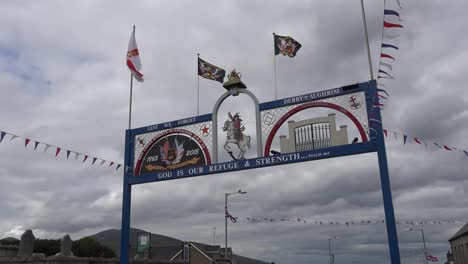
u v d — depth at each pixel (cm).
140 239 3600
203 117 1741
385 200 1352
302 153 1512
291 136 1552
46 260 1892
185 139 1761
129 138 1873
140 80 1988
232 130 1669
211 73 1811
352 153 1441
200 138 1730
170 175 1744
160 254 5297
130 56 1988
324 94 1531
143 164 1823
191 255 5103
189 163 1725
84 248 5122
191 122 1762
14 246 2350
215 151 1683
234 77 1700
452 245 6538
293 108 1577
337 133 1484
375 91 1459
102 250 5416
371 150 1419
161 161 1784
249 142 1630
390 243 1305
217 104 1720
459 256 6044
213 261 3900
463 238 5634
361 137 1446
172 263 3275
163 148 1794
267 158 1570
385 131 1441
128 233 1762
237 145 1645
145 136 1847
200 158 1711
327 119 1510
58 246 4450
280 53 1692
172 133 1794
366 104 1465
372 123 1438
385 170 1379
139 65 1992
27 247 2038
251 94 1655
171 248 5378
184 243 5178
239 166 1614
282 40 1700
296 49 1694
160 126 1825
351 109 1483
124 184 1827
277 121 1593
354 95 1491
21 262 1925
